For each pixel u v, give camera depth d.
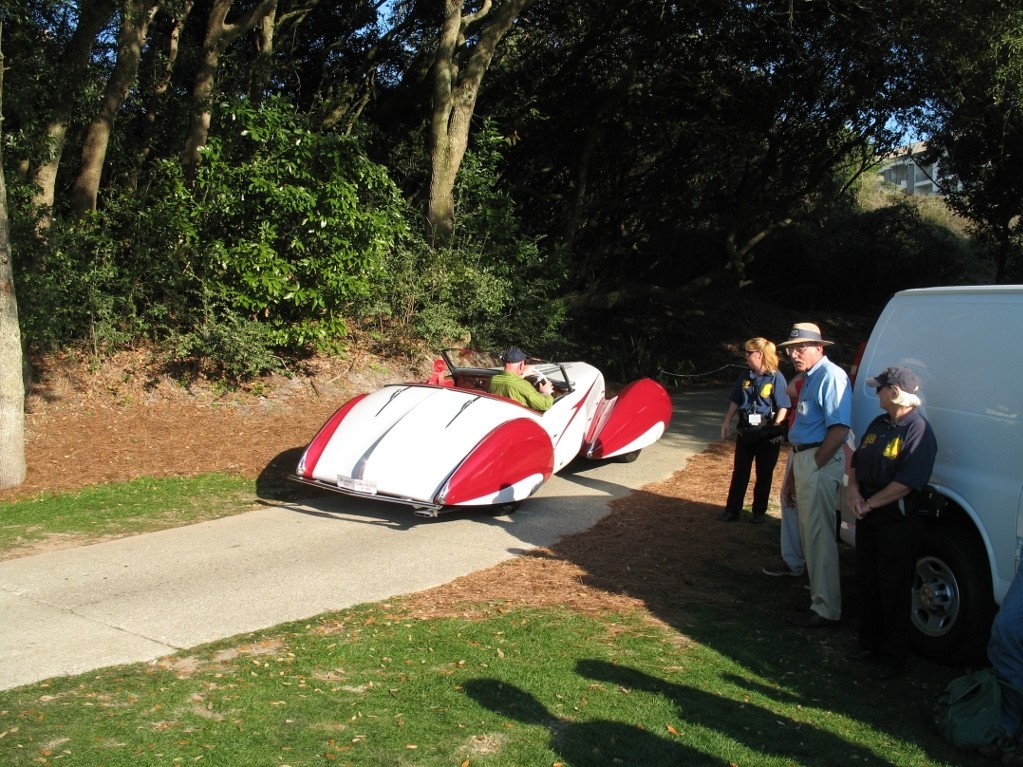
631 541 6.95
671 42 19.14
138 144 14.34
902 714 4.15
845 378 5.16
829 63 19.19
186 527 7.26
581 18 18.89
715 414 14.43
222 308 11.75
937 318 5.21
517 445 7.32
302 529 7.22
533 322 15.56
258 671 4.39
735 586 5.96
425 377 13.27
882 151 22.11
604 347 21.77
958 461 4.82
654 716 3.98
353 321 13.60
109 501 7.96
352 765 3.48
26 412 10.16
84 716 3.86
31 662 4.50
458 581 5.95
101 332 11.27
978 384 4.80
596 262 22.66
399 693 4.15
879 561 4.60
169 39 14.95
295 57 19.77
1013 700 3.77
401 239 13.70
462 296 14.40
